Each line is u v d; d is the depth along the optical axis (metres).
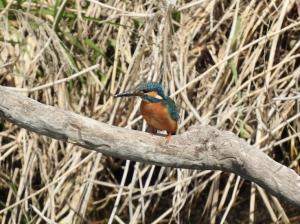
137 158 7.95
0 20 11.49
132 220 10.55
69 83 11.72
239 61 11.70
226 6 12.05
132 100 11.20
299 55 10.80
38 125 7.64
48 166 11.52
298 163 11.59
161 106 8.95
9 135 11.62
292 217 11.62
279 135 11.10
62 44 11.55
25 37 11.80
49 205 10.99
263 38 10.77
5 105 7.50
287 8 11.44
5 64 11.03
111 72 11.82
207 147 7.84
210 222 11.05
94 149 7.87
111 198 11.96
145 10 12.04
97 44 11.98
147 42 11.54
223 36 11.75
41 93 11.71
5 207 11.27
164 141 7.89
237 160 7.74
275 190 7.67
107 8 12.04
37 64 11.48
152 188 11.09
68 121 7.65
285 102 11.15
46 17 11.99
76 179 11.42
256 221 11.66
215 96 11.27
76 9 12.01
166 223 11.73
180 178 10.72
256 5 11.80
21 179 11.02
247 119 11.09
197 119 10.80
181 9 11.51
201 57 11.84
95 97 11.64
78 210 11.22
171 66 11.07
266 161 7.64
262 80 11.53
